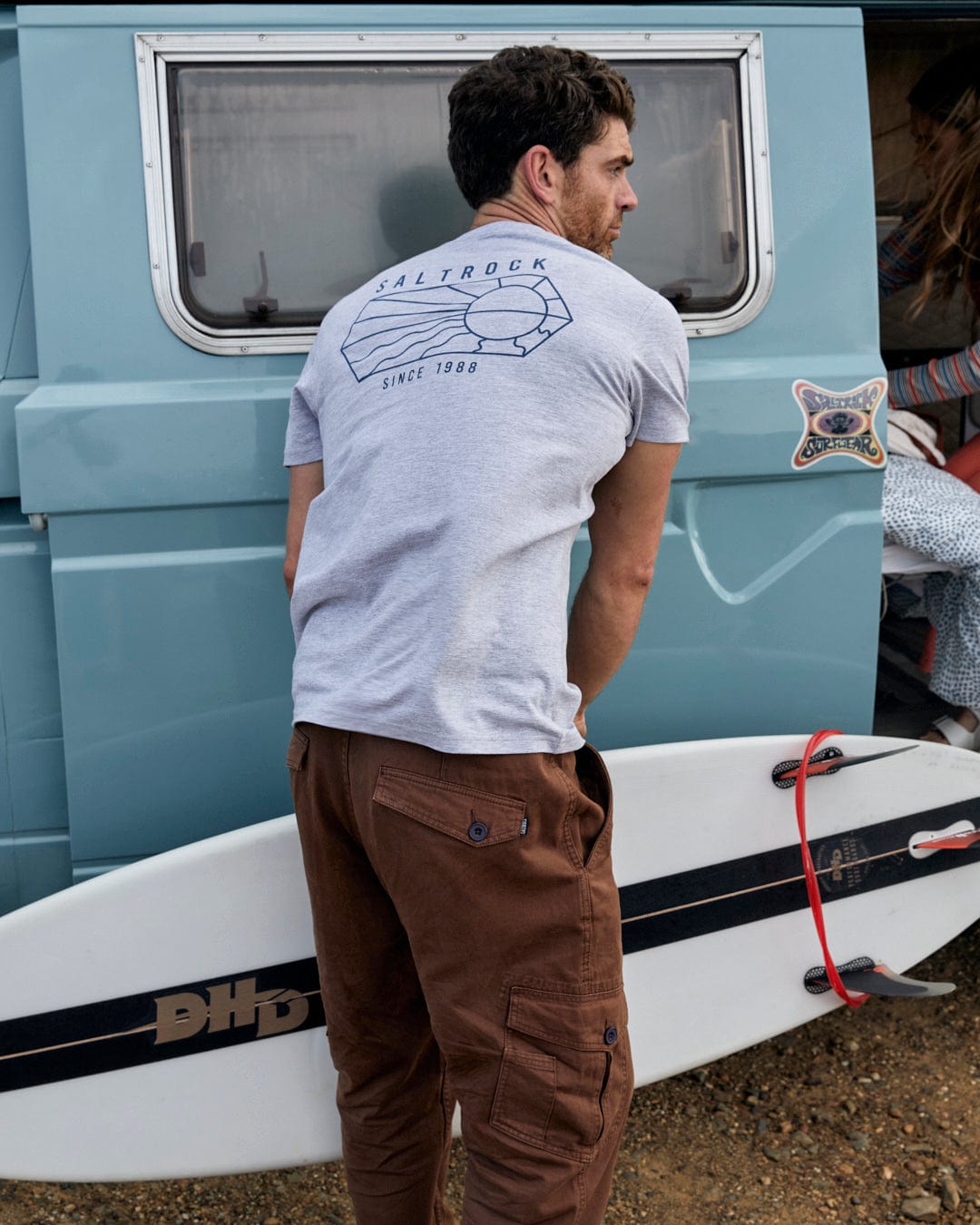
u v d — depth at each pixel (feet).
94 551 6.02
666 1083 7.98
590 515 4.83
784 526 6.61
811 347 6.55
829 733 6.68
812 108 6.46
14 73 6.11
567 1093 4.70
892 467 7.74
